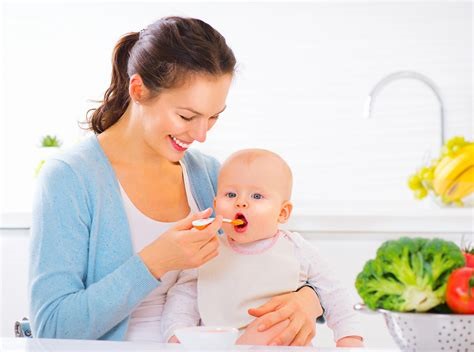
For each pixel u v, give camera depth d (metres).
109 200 1.74
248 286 1.74
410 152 3.38
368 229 2.53
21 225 2.63
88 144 1.81
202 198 1.94
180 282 1.79
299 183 3.42
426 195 2.83
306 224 2.54
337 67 3.41
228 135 3.44
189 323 1.73
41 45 3.49
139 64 1.65
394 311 1.03
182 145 1.67
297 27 3.42
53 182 1.70
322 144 3.41
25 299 2.63
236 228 1.75
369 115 3.01
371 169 3.39
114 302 1.55
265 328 1.51
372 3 3.40
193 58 1.58
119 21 3.48
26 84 3.49
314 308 1.66
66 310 1.57
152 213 1.82
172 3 3.47
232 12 3.44
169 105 1.61
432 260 1.01
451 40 3.39
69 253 1.66
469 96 3.39
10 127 3.49
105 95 1.90
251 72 3.43
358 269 2.53
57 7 3.48
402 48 3.40
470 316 0.99
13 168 3.49
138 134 1.79
